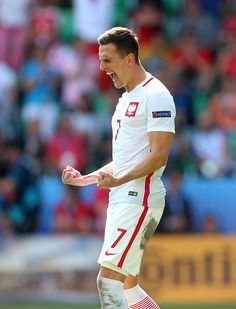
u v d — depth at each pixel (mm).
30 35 57500
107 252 22578
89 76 55562
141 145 22625
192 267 45906
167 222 46688
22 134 51312
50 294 44656
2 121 51406
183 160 50344
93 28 52219
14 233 46469
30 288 44656
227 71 58688
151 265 45375
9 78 53625
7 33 55500
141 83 22750
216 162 51969
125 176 21656
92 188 47375
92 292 44812
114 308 22438
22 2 56062
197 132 52625
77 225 46125
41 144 50656
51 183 48438
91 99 53969
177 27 60812
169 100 22422
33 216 47000
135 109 22594
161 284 45375
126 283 23938
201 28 60719
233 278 46250
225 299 46062
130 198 22594
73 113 52719
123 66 22625
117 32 22578
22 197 47000
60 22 59781
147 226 22859
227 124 54969
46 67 55156
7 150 48531
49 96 53719
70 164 49688
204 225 48031
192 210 48625
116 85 23000
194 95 55625
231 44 60875
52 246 44969
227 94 56219
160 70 55406
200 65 58344
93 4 52062
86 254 45188
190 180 50000
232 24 62406
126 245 22484
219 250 46312
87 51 56656
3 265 44562
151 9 60156
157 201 22812
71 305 44375
